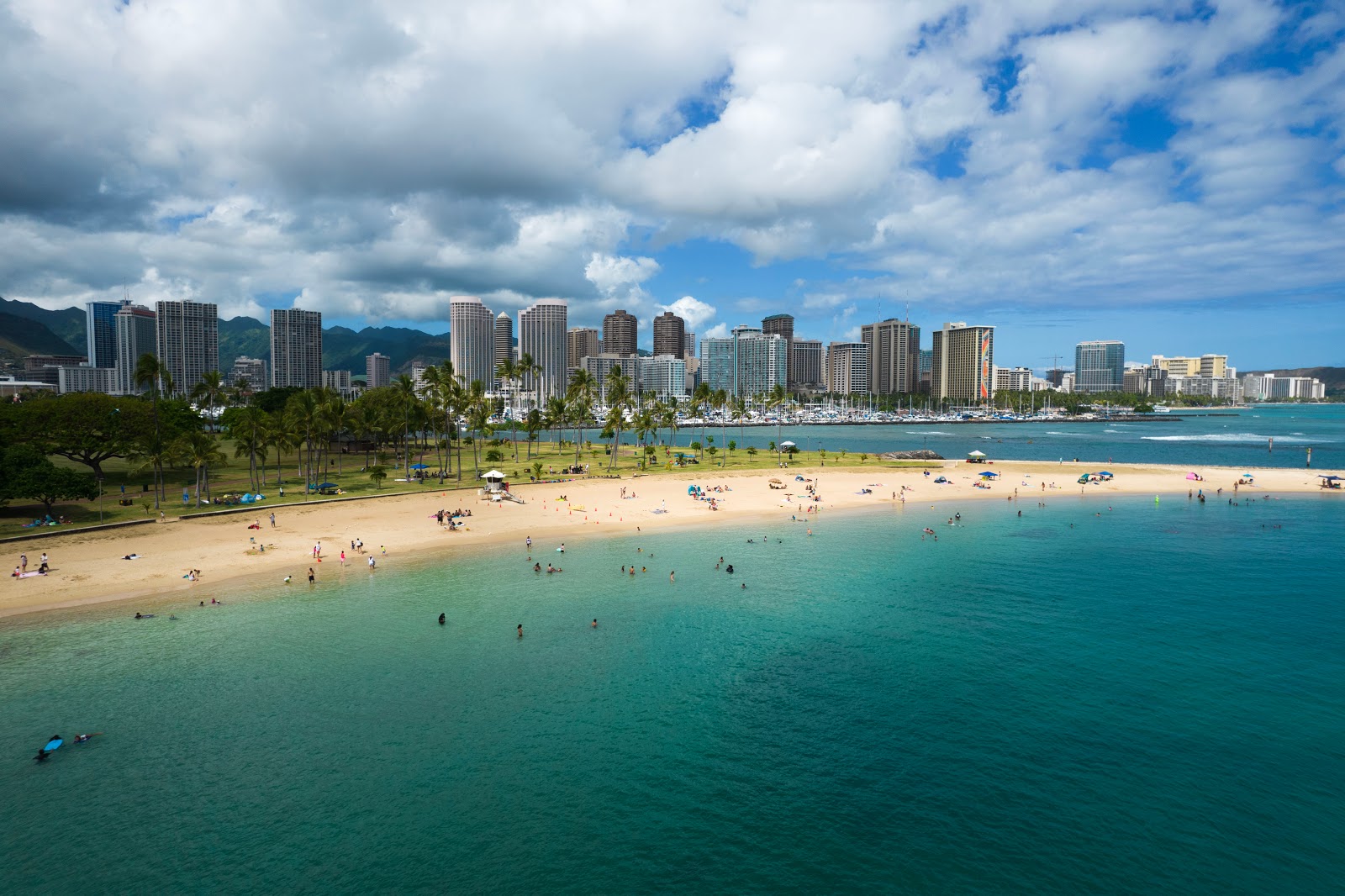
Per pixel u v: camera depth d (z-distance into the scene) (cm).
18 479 8112
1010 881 2806
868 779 3497
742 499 11706
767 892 2741
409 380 15475
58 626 5447
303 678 4581
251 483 11800
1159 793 3381
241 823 3142
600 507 10744
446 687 4472
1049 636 5403
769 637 5366
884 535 9088
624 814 3212
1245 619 5775
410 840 3031
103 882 2780
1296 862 2909
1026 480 14112
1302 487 13212
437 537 8556
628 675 4672
